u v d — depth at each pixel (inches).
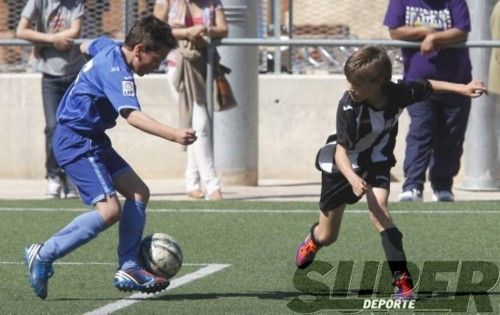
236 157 1259.2
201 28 1096.2
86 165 651.5
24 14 1131.3
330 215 678.5
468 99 1103.0
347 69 626.2
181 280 726.5
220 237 909.8
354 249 840.9
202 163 1129.4
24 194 1213.7
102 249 851.4
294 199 1155.3
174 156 1355.8
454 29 1072.2
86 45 682.8
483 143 1226.0
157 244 657.0
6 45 1136.2
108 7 1326.3
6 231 948.0
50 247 650.8
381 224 656.4
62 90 1138.7
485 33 1212.5
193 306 644.1
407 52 1094.4
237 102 1246.3
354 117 640.4
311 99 1338.6
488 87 1210.6
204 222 988.6
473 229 936.9
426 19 1075.9
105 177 653.3
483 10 1210.6
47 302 657.0
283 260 803.4
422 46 1072.8
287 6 1360.7
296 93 1338.6
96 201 651.5
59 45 1117.7
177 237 910.4
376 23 1392.7
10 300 663.1
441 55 1083.3
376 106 641.0
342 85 1333.7
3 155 1365.7
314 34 1395.2
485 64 1205.7
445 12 1075.3
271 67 1368.1
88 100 650.2
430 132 1101.1
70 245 651.5
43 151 1359.5
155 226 966.4
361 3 1390.3
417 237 896.3
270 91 1342.3
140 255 657.0
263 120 1346.0
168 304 650.2
